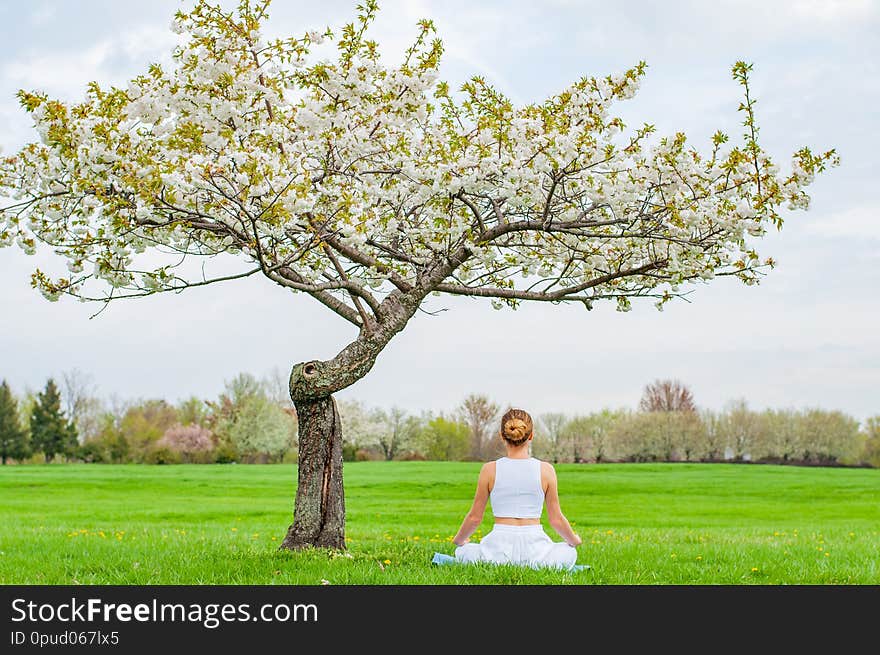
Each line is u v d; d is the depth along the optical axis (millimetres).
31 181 9164
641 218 9383
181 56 8562
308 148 9031
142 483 35469
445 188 8805
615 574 8445
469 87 9164
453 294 10992
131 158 8188
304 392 9398
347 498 30188
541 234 10633
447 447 63812
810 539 14141
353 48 8508
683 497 31547
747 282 10250
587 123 8930
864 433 57188
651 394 69750
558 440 61500
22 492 31281
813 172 8773
